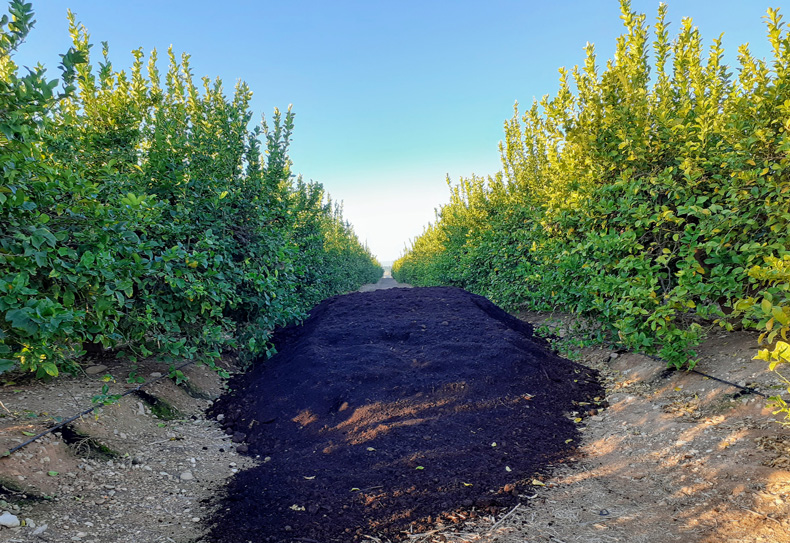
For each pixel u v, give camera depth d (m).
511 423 4.18
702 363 4.60
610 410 4.51
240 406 5.06
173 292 4.73
